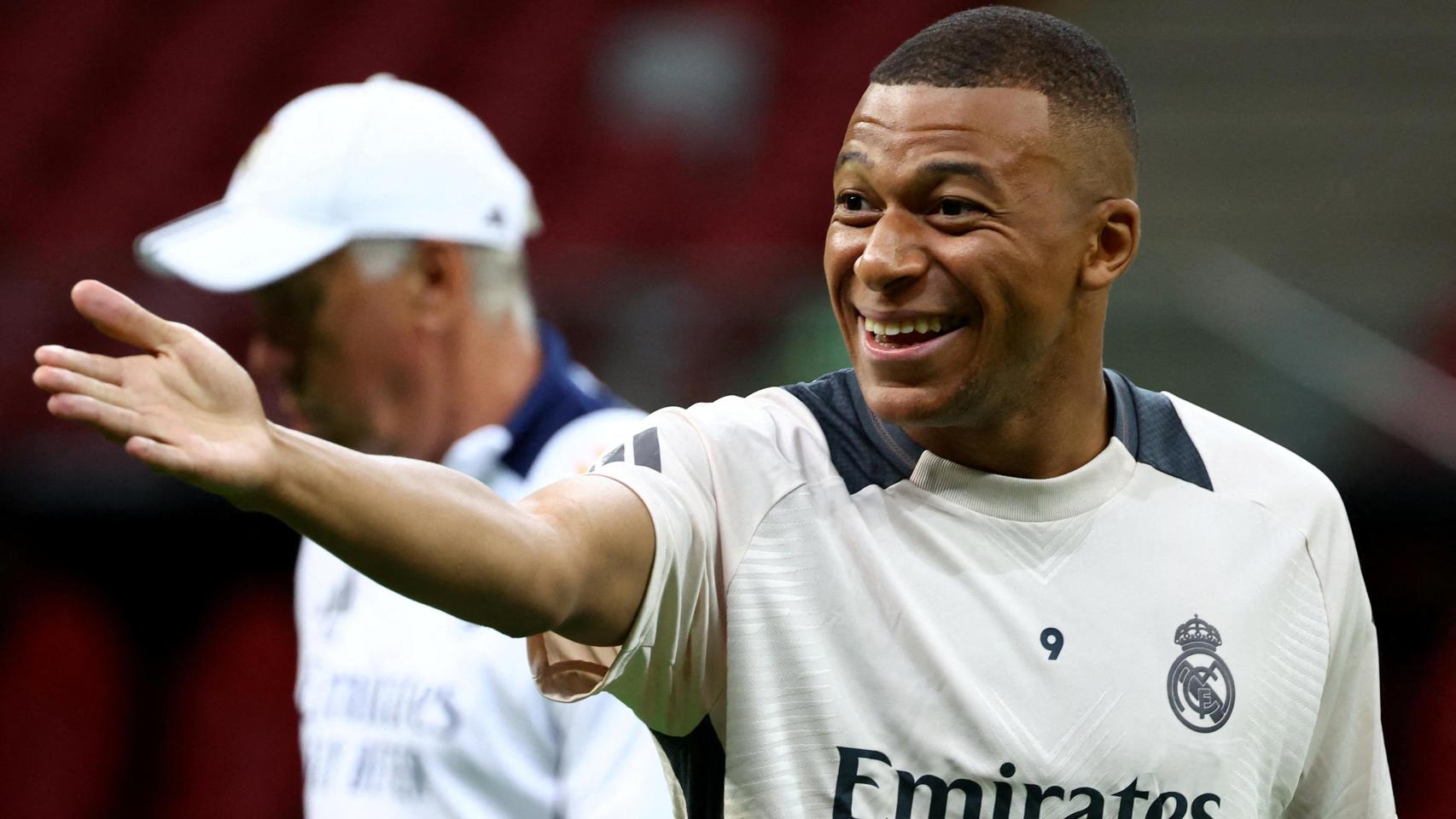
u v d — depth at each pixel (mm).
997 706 6129
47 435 20469
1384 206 26312
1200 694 6328
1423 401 20266
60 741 20266
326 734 9898
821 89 30453
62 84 32250
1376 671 7000
